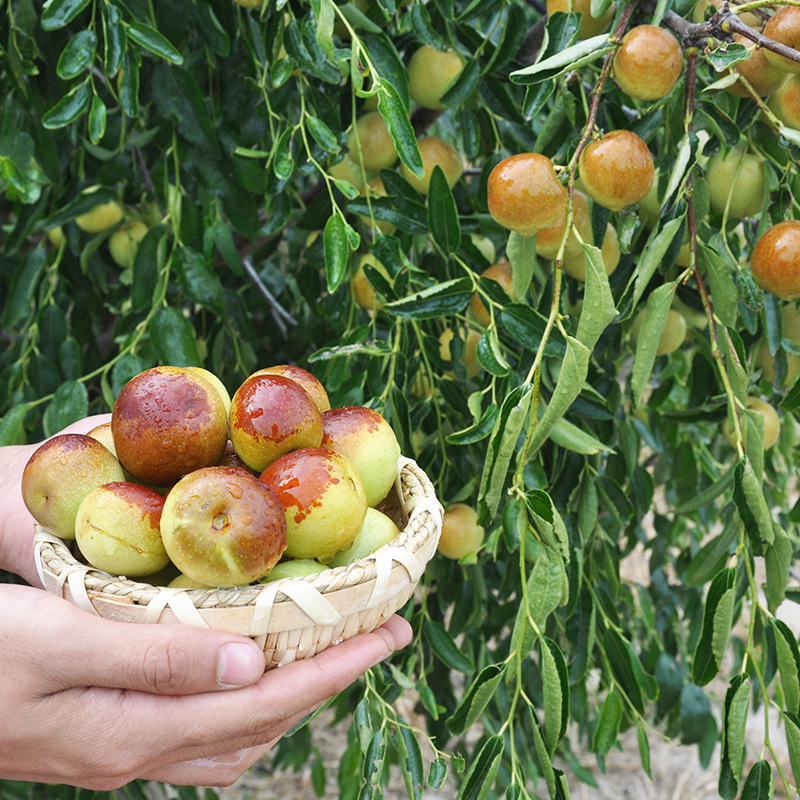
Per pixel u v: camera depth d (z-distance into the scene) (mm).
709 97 643
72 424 693
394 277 689
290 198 787
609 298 577
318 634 533
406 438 704
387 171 694
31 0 734
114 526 531
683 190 610
